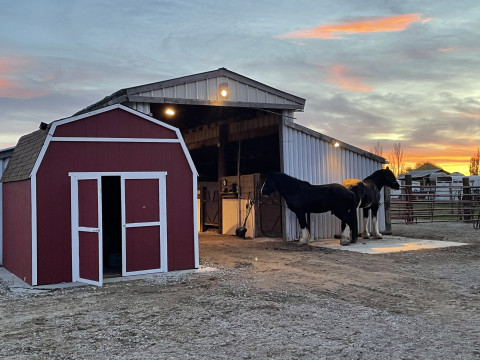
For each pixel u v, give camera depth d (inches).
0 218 415.2
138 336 200.2
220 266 372.5
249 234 603.5
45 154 312.7
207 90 474.6
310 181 549.3
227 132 679.7
